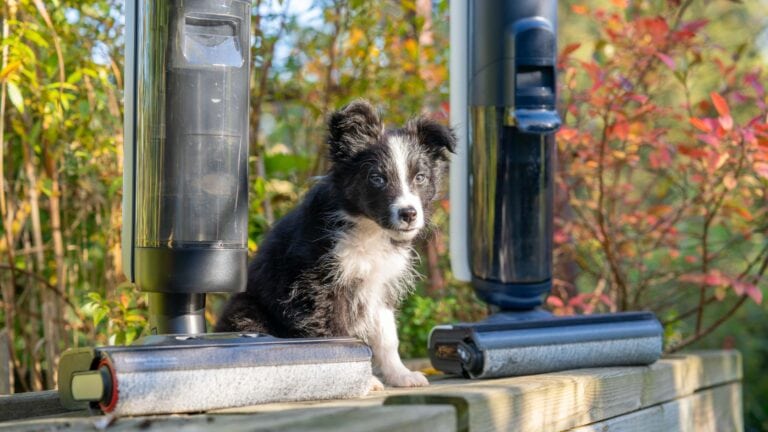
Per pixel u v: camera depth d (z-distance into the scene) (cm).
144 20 172
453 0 207
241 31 174
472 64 205
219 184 172
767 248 264
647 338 195
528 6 202
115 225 238
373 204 198
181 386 151
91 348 152
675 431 202
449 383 185
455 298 275
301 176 270
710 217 249
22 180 239
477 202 206
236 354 156
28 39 224
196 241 170
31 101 229
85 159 238
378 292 201
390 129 208
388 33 271
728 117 226
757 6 388
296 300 194
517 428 162
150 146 171
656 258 326
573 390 175
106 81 227
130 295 230
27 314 242
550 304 258
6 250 238
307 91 274
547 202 206
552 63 202
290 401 160
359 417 143
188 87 171
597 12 260
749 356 375
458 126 208
